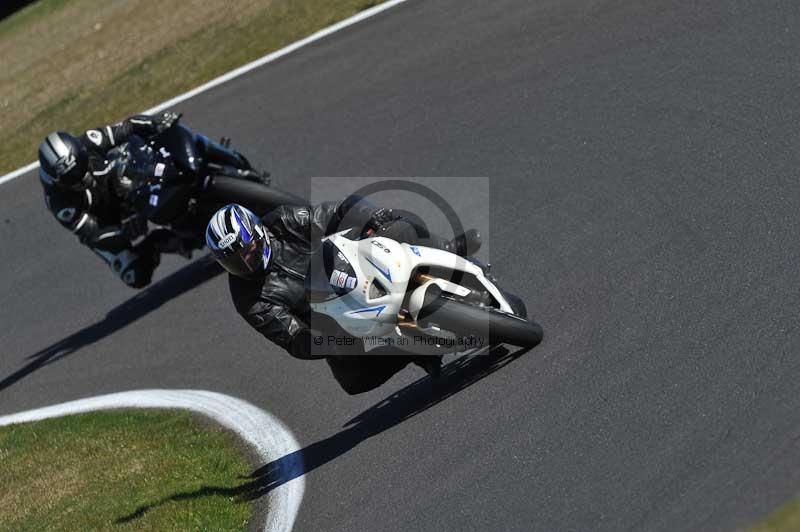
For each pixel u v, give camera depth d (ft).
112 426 97.50
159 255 116.57
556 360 73.97
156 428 94.22
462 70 129.39
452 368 81.71
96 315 124.57
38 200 156.15
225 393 96.78
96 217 113.09
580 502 58.49
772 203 80.48
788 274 71.26
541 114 112.16
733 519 51.65
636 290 78.13
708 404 62.03
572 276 84.17
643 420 63.21
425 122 122.83
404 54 140.97
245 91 154.40
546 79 118.11
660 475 57.72
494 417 70.85
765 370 62.64
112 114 171.94
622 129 102.27
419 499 65.98
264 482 78.95
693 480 56.18
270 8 184.14
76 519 80.07
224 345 105.91
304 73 150.71
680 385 65.05
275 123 140.46
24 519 84.07
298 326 71.97
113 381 108.58
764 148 88.43
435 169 112.47
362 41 151.23
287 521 71.41
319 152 128.47
